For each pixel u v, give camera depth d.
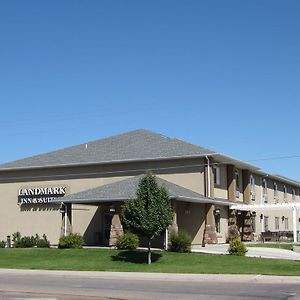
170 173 43.22
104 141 49.94
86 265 30.45
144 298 16.67
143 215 29.67
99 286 20.91
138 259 31.73
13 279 24.56
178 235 34.78
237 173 48.84
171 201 36.69
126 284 21.88
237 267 28.19
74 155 48.44
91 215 44.84
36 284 21.86
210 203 41.28
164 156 43.16
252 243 45.78
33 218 48.44
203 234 41.22
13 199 49.56
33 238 41.25
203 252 34.62
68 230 40.59
